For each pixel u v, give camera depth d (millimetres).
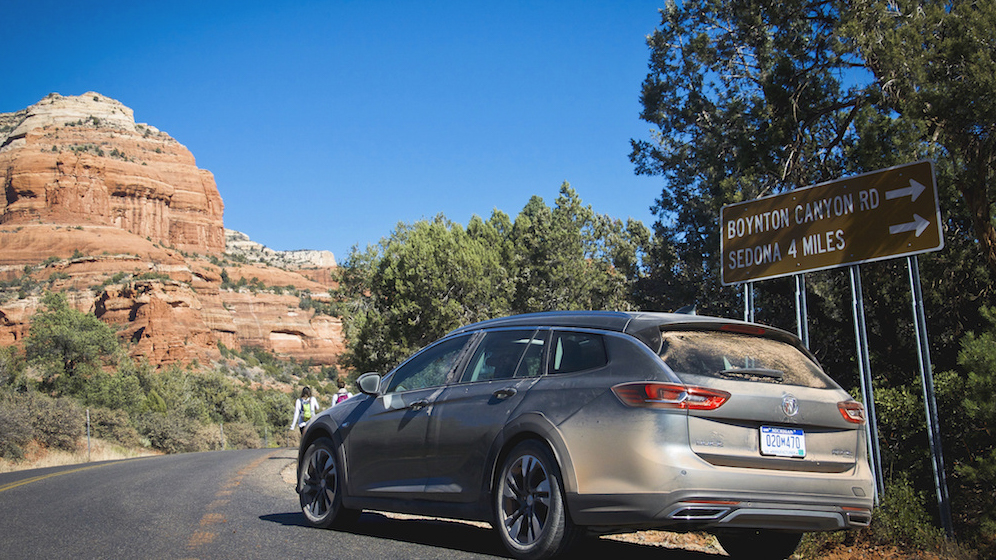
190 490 10250
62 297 72500
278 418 94688
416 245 38531
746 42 15500
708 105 20078
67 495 9609
